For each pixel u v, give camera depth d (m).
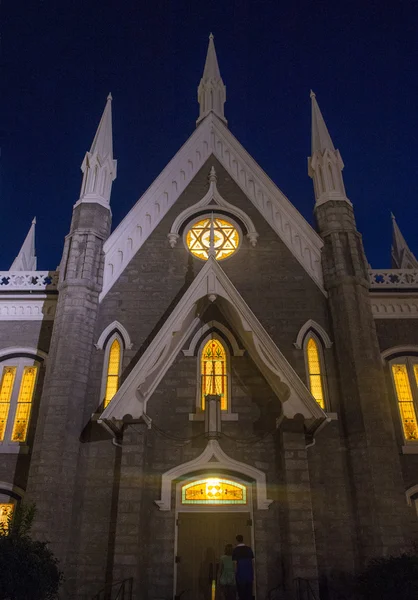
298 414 14.84
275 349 15.64
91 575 14.14
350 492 15.20
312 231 19.64
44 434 15.16
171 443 16.12
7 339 18.28
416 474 16.06
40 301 18.86
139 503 14.38
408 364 17.94
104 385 16.84
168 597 14.09
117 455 15.66
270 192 20.78
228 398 16.84
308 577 13.54
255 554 14.52
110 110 22.88
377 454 15.12
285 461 15.02
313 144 22.56
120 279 18.84
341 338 17.33
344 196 20.45
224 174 21.47
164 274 19.03
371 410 15.72
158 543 14.76
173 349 16.58
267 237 19.88
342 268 18.45
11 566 10.47
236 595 13.66
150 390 15.71
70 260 18.36
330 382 16.89
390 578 12.38
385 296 18.81
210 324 17.94
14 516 12.59
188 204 20.72
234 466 15.64
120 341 17.77
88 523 14.79
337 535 14.65
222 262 19.36
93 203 19.78
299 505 14.43
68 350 16.50
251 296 18.58
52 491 14.34
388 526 14.17
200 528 15.05
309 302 18.42
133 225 19.91
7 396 17.58
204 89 25.23
